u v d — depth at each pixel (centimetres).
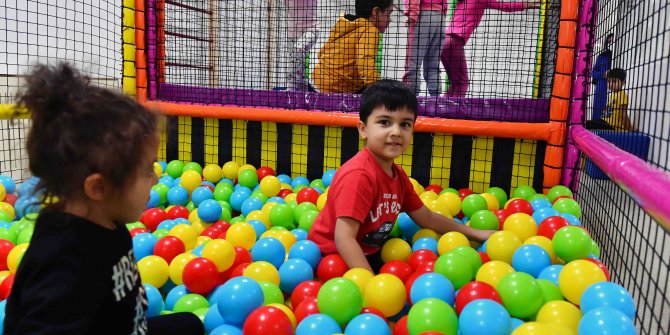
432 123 295
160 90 365
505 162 295
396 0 429
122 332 111
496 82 372
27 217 108
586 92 274
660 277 229
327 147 323
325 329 131
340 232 179
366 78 374
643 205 105
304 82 405
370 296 150
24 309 94
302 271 173
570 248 176
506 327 126
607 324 121
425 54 389
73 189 98
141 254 193
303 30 436
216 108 338
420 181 311
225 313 141
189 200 296
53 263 96
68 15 423
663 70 332
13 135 299
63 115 96
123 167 99
